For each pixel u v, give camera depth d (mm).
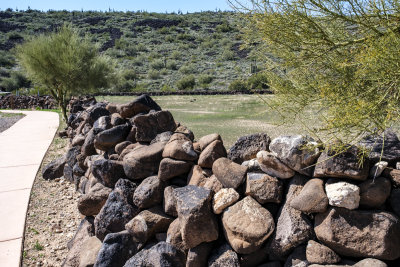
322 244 2234
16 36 73312
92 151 5211
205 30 85375
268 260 2502
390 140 2555
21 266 3432
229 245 2576
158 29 88250
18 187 5664
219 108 16594
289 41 2709
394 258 2025
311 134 2637
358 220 2127
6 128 13625
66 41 12672
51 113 19000
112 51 65000
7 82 42125
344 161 2258
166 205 3061
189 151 3260
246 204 2576
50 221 4426
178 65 56750
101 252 2936
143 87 41531
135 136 4176
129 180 3543
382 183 2189
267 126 8852
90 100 13148
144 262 2715
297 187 2512
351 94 2420
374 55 2205
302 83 2990
